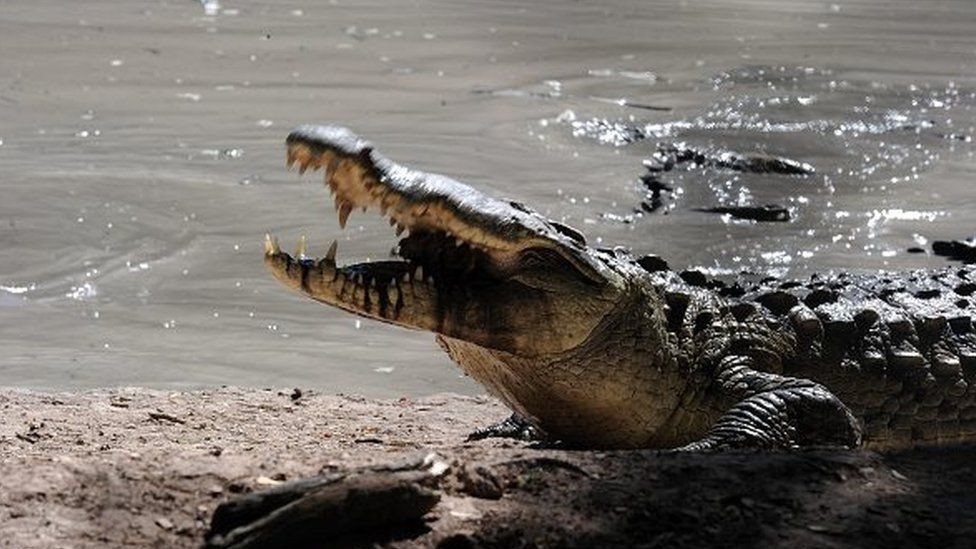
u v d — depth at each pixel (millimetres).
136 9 43719
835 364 13172
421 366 17719
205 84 33781
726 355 12812
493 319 11711
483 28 43875
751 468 9438
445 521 8406
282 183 25047
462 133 29625
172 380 16797
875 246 23000
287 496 8078
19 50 36312
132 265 20844
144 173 25172
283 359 17703
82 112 30250
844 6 55156
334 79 35031
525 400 12641
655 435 12695
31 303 19281
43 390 16172
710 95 34969
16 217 22438
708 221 24109
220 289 20141
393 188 11250
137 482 8797
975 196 26391
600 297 12125
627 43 42469
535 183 25844
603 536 8328
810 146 29922
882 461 9922
